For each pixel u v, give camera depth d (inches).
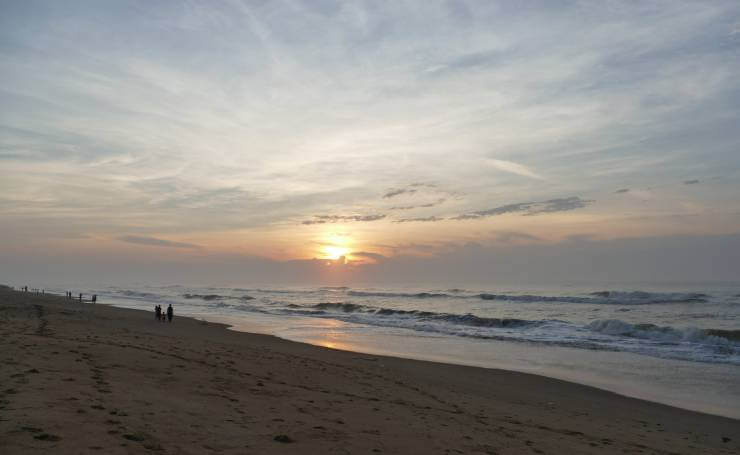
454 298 3287.4
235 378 433.4
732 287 4692.4
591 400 567.5
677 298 2596.0
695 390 627.5
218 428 258.7
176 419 264.1
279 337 1119.6
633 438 395.9
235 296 3577.8
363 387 493.0
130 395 308.0
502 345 1044.5
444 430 329.1
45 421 225.8
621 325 1252.5
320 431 281.6
